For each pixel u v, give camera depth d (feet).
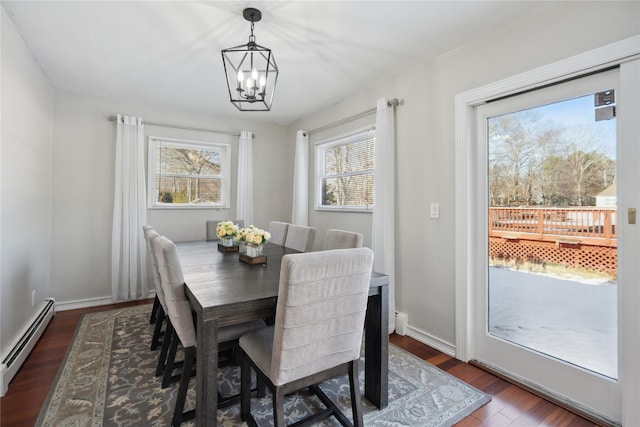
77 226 10.98
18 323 7.58
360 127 11.01
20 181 7.64
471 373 6.98
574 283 5.93
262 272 6.31
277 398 4.29
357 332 4.77
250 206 14.14
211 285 5.30
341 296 4.42
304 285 4.03
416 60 8.56
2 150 6.57
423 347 8.32
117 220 11.31
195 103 12.14
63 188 10.72
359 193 11.44
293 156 14.99
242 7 6.31
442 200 8.14
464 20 6.62
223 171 14.01
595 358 5.65
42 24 6.97
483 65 7.23
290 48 7.97
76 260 10.97
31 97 8.36
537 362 6.41
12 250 7.18
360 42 7.62
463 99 7.59
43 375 6.68
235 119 14.17
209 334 4.29
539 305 6.46
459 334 7.64
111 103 11.56
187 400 5.80
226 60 8.59
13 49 7.02
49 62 8.75
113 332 8.86
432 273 8.39
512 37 6.67
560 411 5.65
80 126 11.01
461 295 7.61
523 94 6.66
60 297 10.70
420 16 6.54
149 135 12.28
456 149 7.73
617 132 5.28
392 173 9.41
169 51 8.16
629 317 5.11
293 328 4.11
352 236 6.99
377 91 10.25
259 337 5.11
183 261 7.43
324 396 5.79
